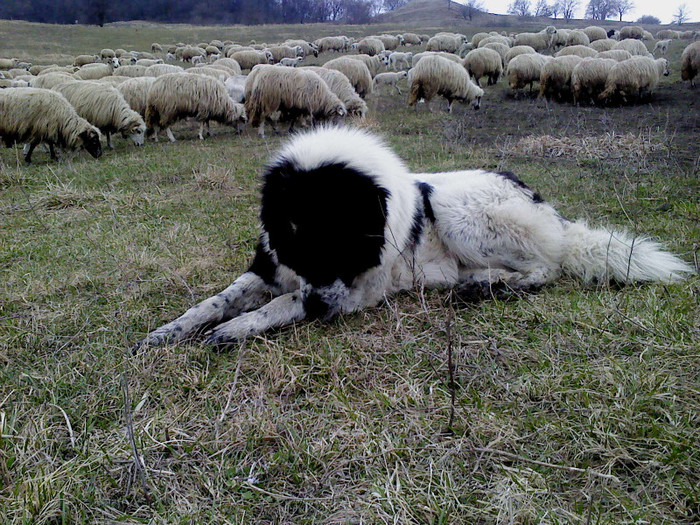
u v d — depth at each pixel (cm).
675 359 255
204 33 5500
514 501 183
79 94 1070
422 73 1476
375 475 198
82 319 321
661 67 1942
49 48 3959
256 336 291
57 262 417
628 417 216
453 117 1345
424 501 186
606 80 1477
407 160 797
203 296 353
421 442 214
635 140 854
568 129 1043
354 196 276
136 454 193
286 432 221
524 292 346
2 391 249
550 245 367
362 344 286
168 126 1193
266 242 327
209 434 222
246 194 618
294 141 314
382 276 328
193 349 280
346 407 235
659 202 529
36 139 926
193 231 486
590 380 244
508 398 237
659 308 300
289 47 3153
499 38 3098
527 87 2036
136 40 4753
